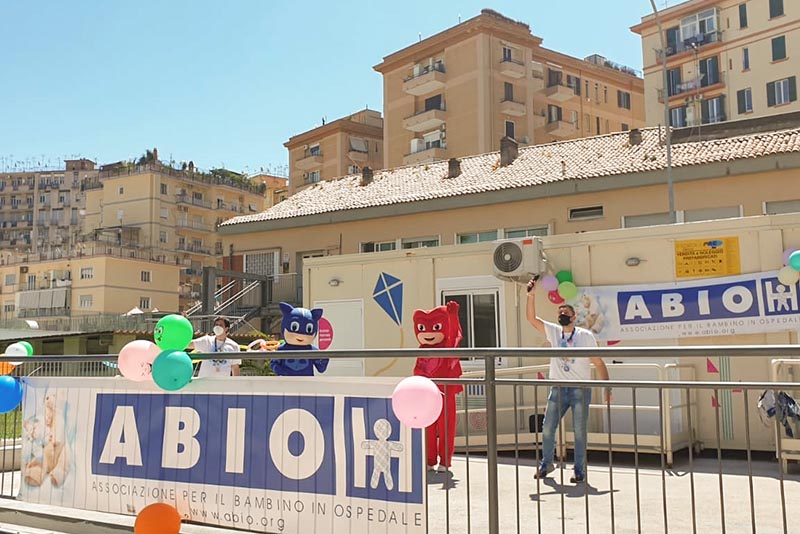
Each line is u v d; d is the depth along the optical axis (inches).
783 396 287.6
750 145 860.0
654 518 219.0
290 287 1175.0
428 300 441.7
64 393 239.8
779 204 807.7
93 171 4635.8
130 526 218.7
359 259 470.3
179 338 220.7
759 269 353.7
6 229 4638.3
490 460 177.3
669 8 2142.0
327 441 191.3
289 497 195.5
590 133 2432.3
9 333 1385.3
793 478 276.7
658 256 378.6
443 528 214.5
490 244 422.6
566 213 932.0
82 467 232.1
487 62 2094.0
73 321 2442.2
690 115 2076.8
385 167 2319.1
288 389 198.5
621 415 361.4
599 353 163.0
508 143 1100.5
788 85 1911.9
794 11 1911.9
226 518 204.5
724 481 275.9
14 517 245.0
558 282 399.5
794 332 342.3
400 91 2298.2
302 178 2837.1
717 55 2049.7
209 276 1095.0
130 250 2940.5
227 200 3671.3
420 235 1048.2
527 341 406.3
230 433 206.7
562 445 177.0
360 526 184.7
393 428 181.8
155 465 218.1
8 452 328.5
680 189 860.0
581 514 225.5
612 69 2524.6
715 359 358.9
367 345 461.4
